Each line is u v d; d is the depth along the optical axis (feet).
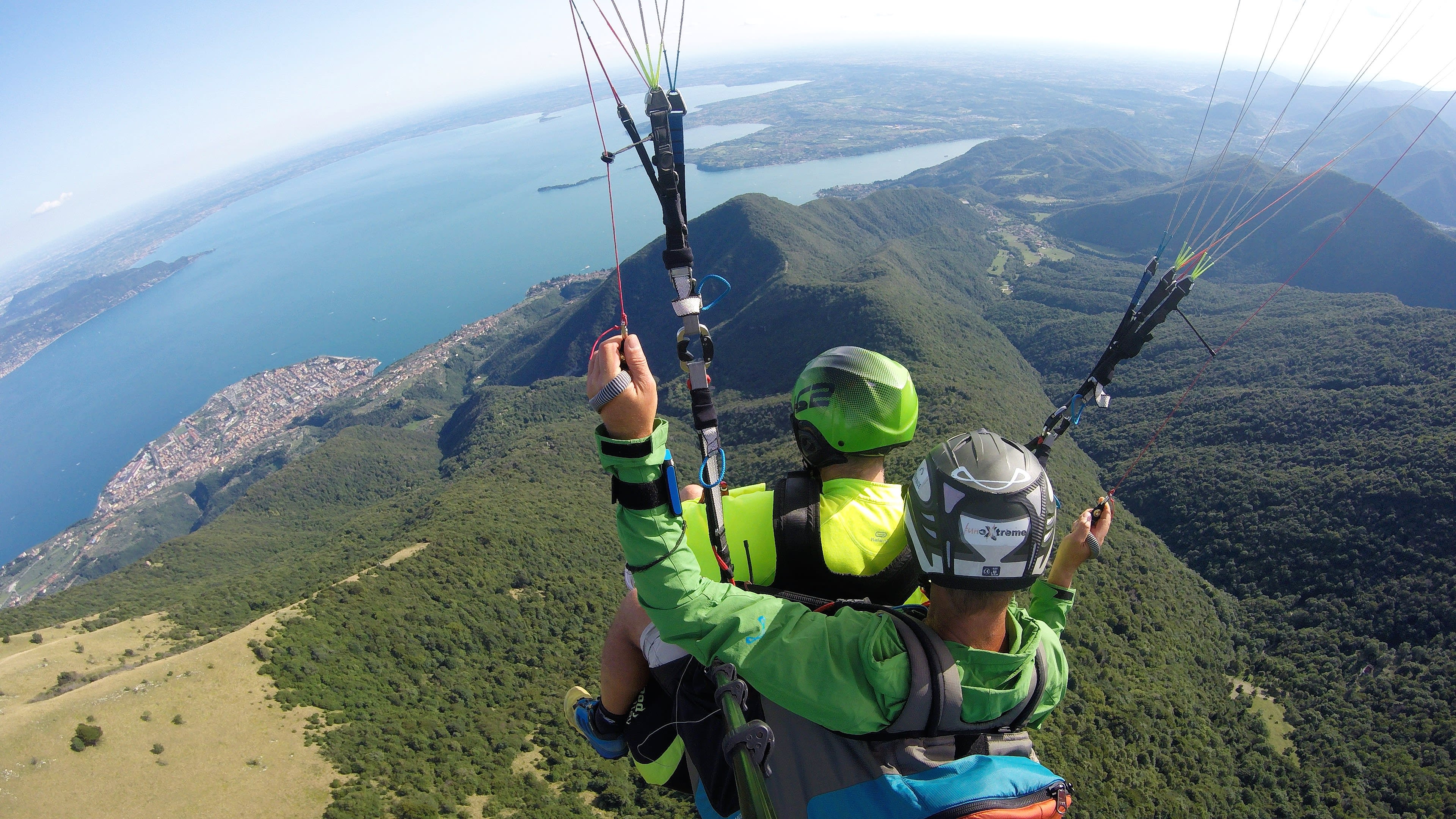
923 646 5.69
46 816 135.64
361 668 198.08
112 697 160.25
